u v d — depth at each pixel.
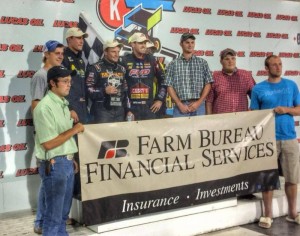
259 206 4.96
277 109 4.70
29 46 5.01
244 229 4.71
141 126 4.14
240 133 4.69
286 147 4.74
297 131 7.09
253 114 4.73
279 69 4.71
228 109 5.11
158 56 5.91
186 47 5.16
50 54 4.34
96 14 5.44
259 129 4.77
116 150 4.02
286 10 6.98
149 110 5.26
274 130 4.78
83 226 4.16
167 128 4.28
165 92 5.36
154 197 4.23
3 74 4.87
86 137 3.87
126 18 5.65
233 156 4.66
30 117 5.04
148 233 4.22
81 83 4.86
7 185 4.91
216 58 6.38
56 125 3.46
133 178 4.12
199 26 6.20
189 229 4.47
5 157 4.91
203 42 6.25
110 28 5.55
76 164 3.85
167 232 4.32
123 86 5.06
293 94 4.78
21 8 4.94
